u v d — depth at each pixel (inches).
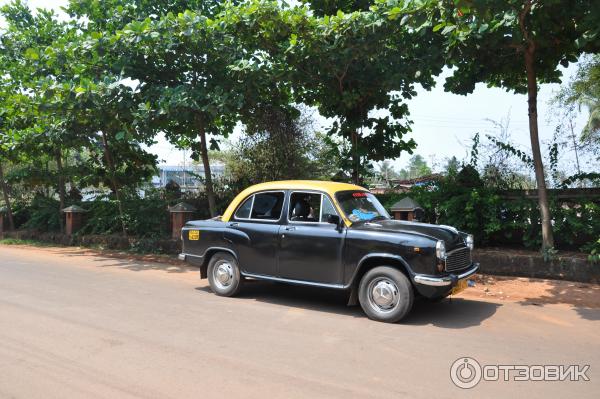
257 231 293.4
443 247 241.6
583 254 372.2
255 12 383.2
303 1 461.1
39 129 522.0
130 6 516.7
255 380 169.9
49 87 429.7
